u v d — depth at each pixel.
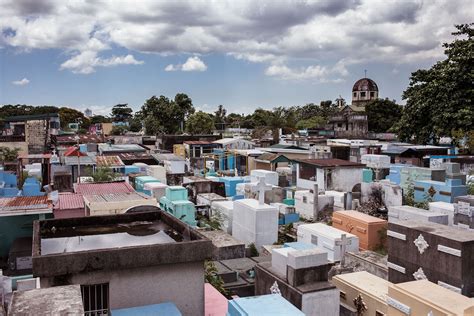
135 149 53.78
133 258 9.69
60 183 30.23
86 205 19.25
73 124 105.44
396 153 43.16
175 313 9.35
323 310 12.91
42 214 18.28
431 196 26.20
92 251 9.44
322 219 27.80
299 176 36.75
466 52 40.44
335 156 46.12
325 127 84.62
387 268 16.27
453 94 41.03
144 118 98.12
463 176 26.06
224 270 18.06
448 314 10.00
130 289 9.87
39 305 5.96
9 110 109.75
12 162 40.03
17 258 16.00
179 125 96.25
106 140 66.75
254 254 22.19
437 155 40.66
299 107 124.50
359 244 21.84
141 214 13.72
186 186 32.91
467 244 13.14
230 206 26.92
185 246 10.09
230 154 50.50
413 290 11.27
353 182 34.16
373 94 101.25
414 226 14.99
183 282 10.31
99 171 34.00
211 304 12.38
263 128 89.50
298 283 13.07
